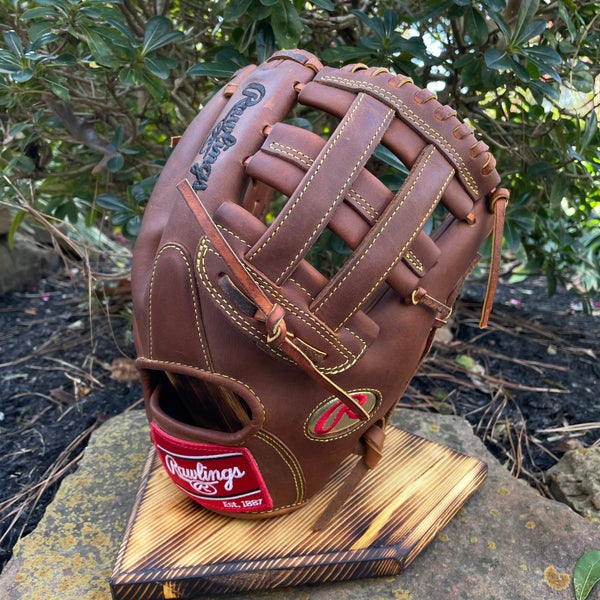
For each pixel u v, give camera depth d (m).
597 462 0.55
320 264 0.73
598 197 0.76
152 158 0.80
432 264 0.35
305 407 0.36
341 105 0.34
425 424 0.59
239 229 0.32
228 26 0.64
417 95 0.35
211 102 0.39
